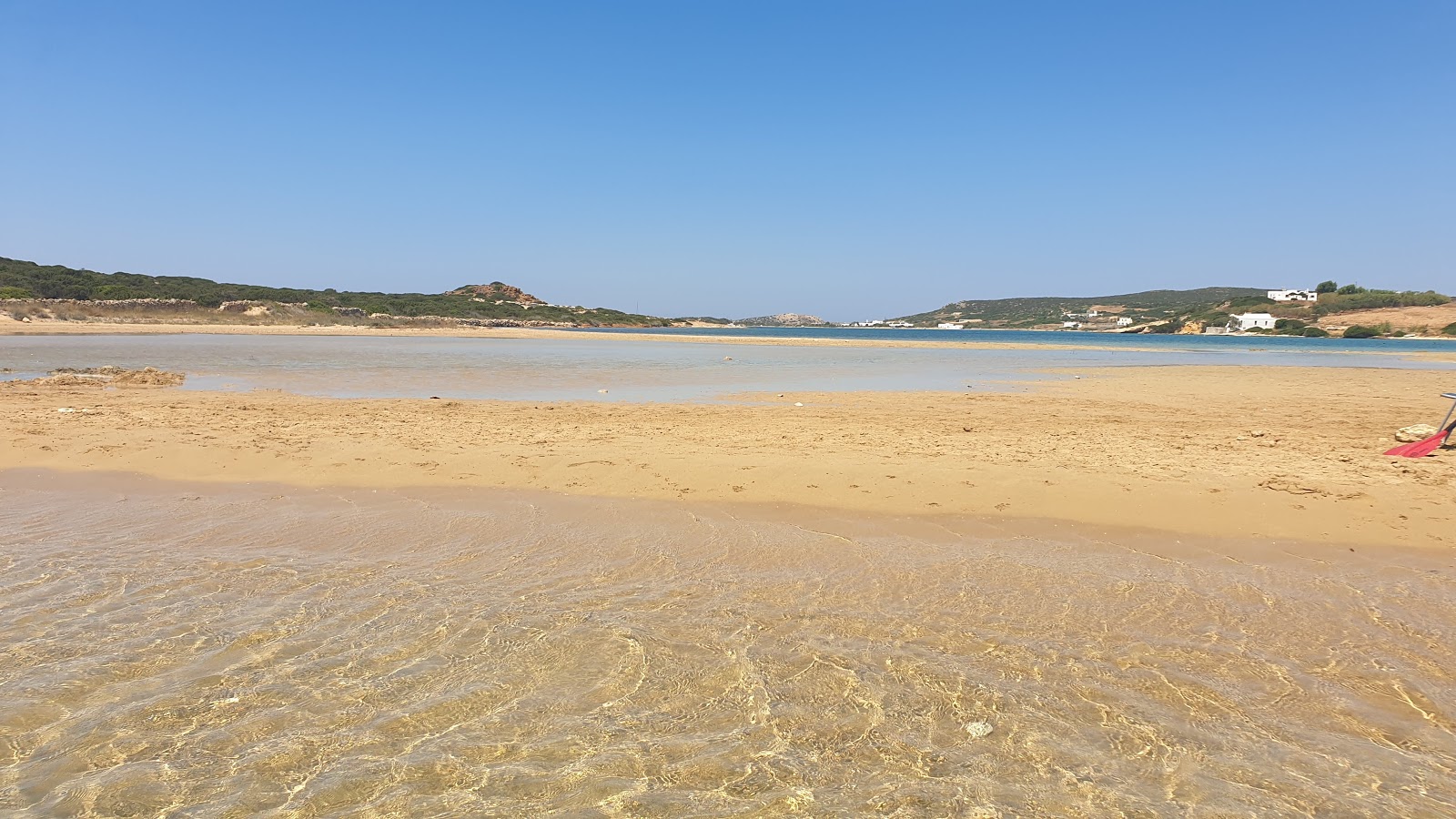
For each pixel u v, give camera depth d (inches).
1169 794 129.7
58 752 138.3
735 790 129.4
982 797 128.0
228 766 134.9
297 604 208.7
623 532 281.3
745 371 1121.4
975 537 278.4
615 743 143.0
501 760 137.6
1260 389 871.1
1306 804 127.6
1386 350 2210.9
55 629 190.4
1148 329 5595.5
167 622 195.0
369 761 136.7
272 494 333.7
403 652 179.3
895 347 2153.1
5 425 477.4
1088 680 170.9
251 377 921.5
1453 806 127.1
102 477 360.8
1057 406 677.3
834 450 422.6
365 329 3134.8
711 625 198.2
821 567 245.8
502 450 412.8
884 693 163.2
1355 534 275.4
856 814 123.0
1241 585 230.8
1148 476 352.2
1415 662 181.2
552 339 2571.4
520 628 194.4
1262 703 161.6
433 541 270.5
